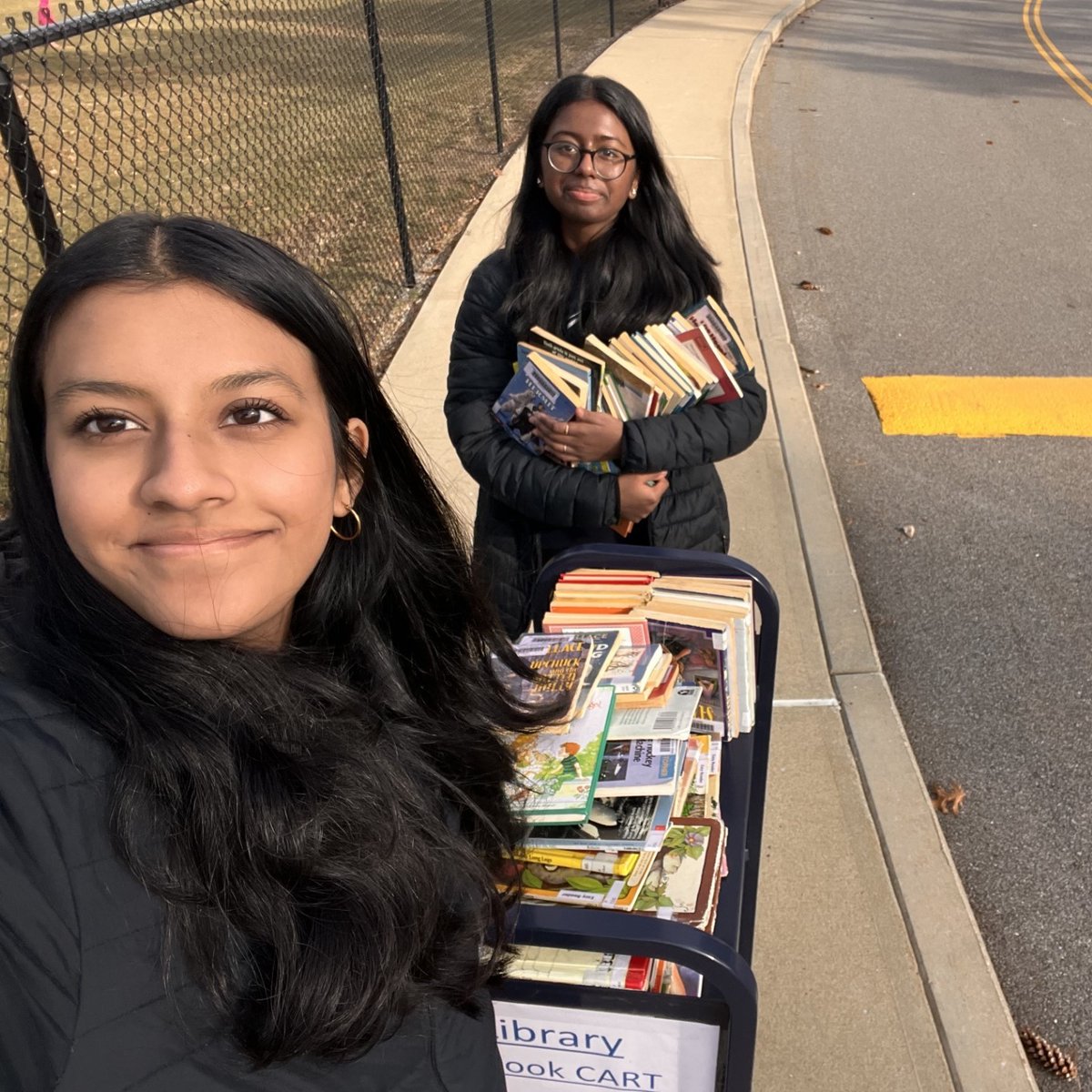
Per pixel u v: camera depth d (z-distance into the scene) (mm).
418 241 6539
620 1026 1254
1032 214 7719
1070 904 2592
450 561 1287
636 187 2266
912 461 4562
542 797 1358
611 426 2152
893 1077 2119
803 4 16719
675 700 1562
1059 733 3125
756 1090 2090
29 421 900
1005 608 3656
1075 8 19484
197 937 838
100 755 851
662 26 14078
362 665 1162
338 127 8086
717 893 1446
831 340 5703
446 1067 1059
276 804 885
